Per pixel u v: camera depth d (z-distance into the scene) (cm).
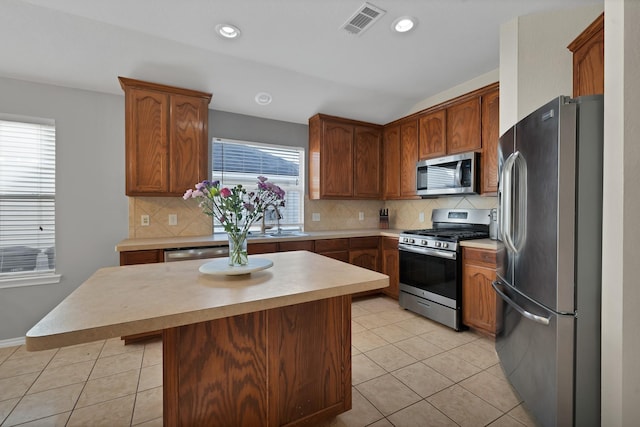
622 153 118
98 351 234
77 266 271
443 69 277
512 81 205
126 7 190
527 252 159
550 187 139
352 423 156
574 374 134
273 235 329
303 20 204
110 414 163
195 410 121
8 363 216
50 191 263
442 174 309
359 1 185
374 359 220
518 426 153
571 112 132
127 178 260
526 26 203
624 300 118
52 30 210
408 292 314
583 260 132
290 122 375
